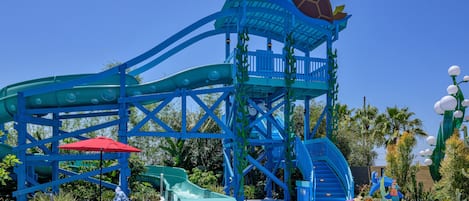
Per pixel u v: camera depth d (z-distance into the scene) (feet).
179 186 81.66
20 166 63.72
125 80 69.56
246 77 70.13
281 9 75.10
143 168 84.64
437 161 54.29
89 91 67.67
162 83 71.00
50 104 67.67
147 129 129.29
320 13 75.05
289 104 72.79
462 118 53.42
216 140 110.93
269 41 82.94
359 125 142.82
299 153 71.56
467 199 45.70
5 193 66.95
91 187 73.31
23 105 66.13
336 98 75.72
